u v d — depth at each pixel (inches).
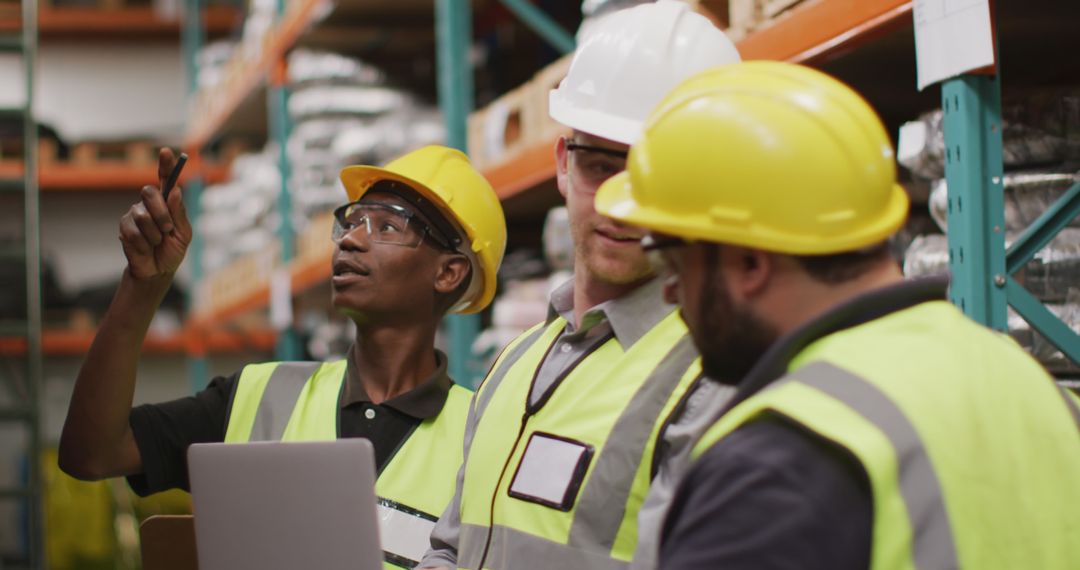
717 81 49.6
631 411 65.0
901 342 45.2
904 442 41.7
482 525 71.0
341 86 230.5
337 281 91.5
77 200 397.7
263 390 94.3
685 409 63.3
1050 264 86.8
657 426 63.8
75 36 401.1
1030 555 42.9
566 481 65.7
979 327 48.6
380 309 91.2
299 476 62.5
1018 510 43.3
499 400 74.7
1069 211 80.0
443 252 94.2
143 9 393.1
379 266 91.0
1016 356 48.2
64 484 301.3
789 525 39.4
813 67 107.4
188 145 366.0
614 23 78.1
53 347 356.8
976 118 77.7
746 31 106.9
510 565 66.9
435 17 232.5
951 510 41.4
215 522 65.3
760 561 39.3
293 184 251.8
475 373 168.7
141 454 89.1
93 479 88.4
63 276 394.0
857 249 46.6
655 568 43.2
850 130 47.1
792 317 46.5
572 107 75.7
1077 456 45.8
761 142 46.4
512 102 155.7
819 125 46.8
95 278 395.5
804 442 40.9
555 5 204.5
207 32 405.7
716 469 41.6
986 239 78.0
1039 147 89.9
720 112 47.6
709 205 46.8
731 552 39.7
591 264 70.2
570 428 67.6
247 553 64.4
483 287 98.8
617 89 74.3
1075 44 104.7
